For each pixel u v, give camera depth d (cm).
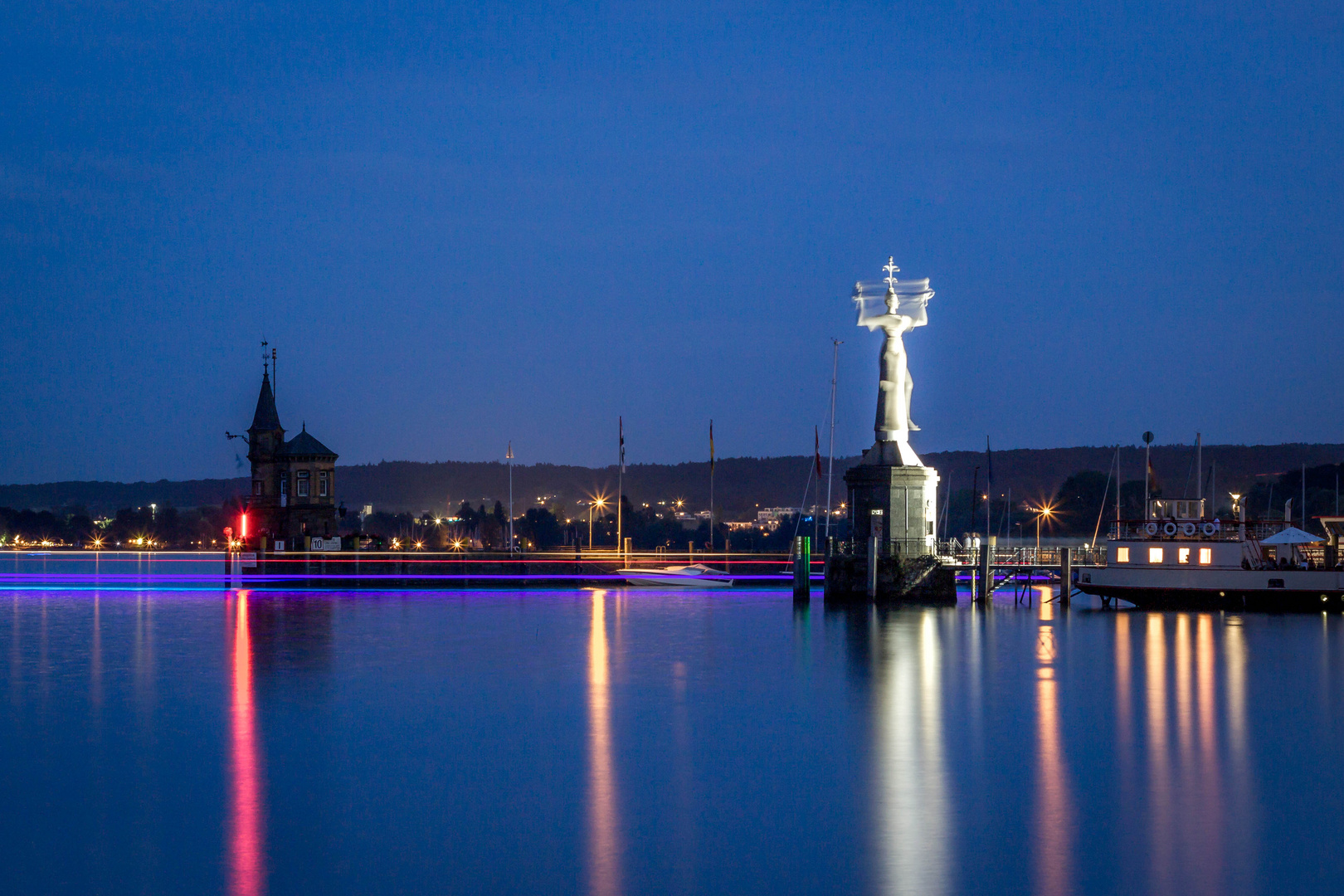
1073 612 11844
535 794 4934
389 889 3919
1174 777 5162
